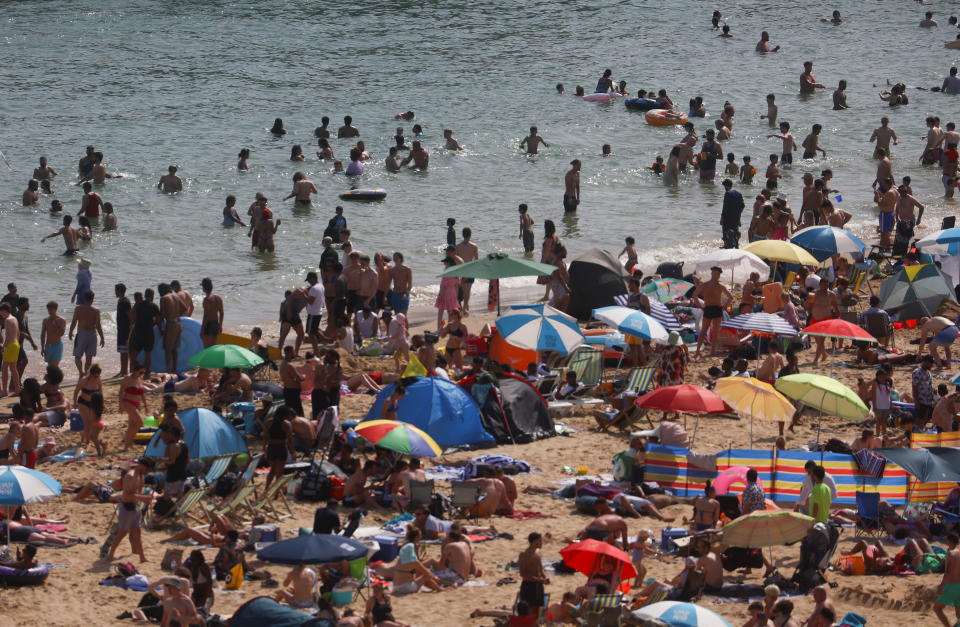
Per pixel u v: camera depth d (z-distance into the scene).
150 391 89.06
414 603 53.47
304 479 68.19
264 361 88.62
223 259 126.81
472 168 168.25
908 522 62.78
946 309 107.69
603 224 144.38
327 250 102.94
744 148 181.25
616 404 82.50
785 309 98.56
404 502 65.75
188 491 63.34
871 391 80.25
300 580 52.53
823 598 48.31
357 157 161.75
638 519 65.75
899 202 126.25
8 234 132.25
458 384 80.31
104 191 149.50
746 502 61.59
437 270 125.62
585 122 192.50
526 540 62.19
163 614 49.09
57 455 73.81
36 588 53.91
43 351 91.75
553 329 82.69
